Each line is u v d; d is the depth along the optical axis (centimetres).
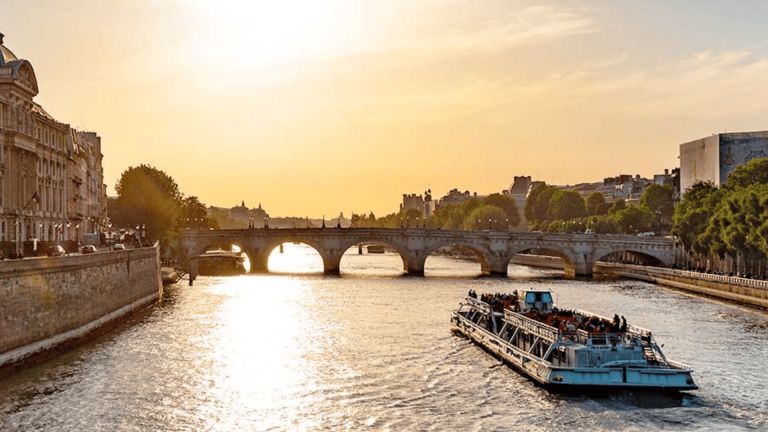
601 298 12875
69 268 7462
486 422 5347
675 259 18438
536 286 15388
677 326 9469
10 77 9138
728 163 18925
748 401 5894
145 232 17550
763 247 12106
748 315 10569
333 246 19075
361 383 6438
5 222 9050
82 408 5500
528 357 6600
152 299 11694
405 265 19388
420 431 5150
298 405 5762
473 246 18875
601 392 6003
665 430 5197
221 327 9288
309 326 9500
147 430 5094
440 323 9819
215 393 6056
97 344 7869
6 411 5359
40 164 10512
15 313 6284
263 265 19638
